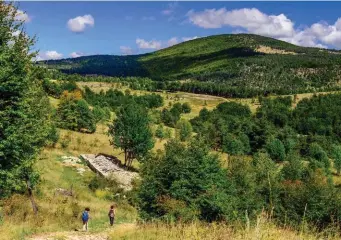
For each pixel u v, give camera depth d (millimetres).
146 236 11203
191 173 17781
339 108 168125
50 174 40188
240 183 20266
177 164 18344
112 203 34969
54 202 27828
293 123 149000
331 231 7312
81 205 30078
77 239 14727
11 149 15031
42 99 17656
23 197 23844
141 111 58469
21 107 15227
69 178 42562
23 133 15422
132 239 11227
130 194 36844
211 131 90188
